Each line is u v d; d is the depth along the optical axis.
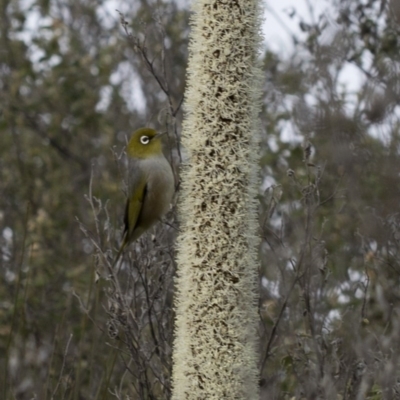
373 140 10.78
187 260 9.47
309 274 11.37
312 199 11.61
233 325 9.34
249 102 9.47
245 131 9.43
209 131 9.43
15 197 20.52
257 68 9.52
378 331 11.29
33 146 21.25
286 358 12.33
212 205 9.41
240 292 9.38
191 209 9.50
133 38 12.44
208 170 9.42
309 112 11.12
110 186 17.97
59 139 21.84
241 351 9.33
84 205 19.44
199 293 9.39
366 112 10.47
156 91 20.41
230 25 9.40
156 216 12.62
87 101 20.89
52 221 19.23
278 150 17.02
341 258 12.71
